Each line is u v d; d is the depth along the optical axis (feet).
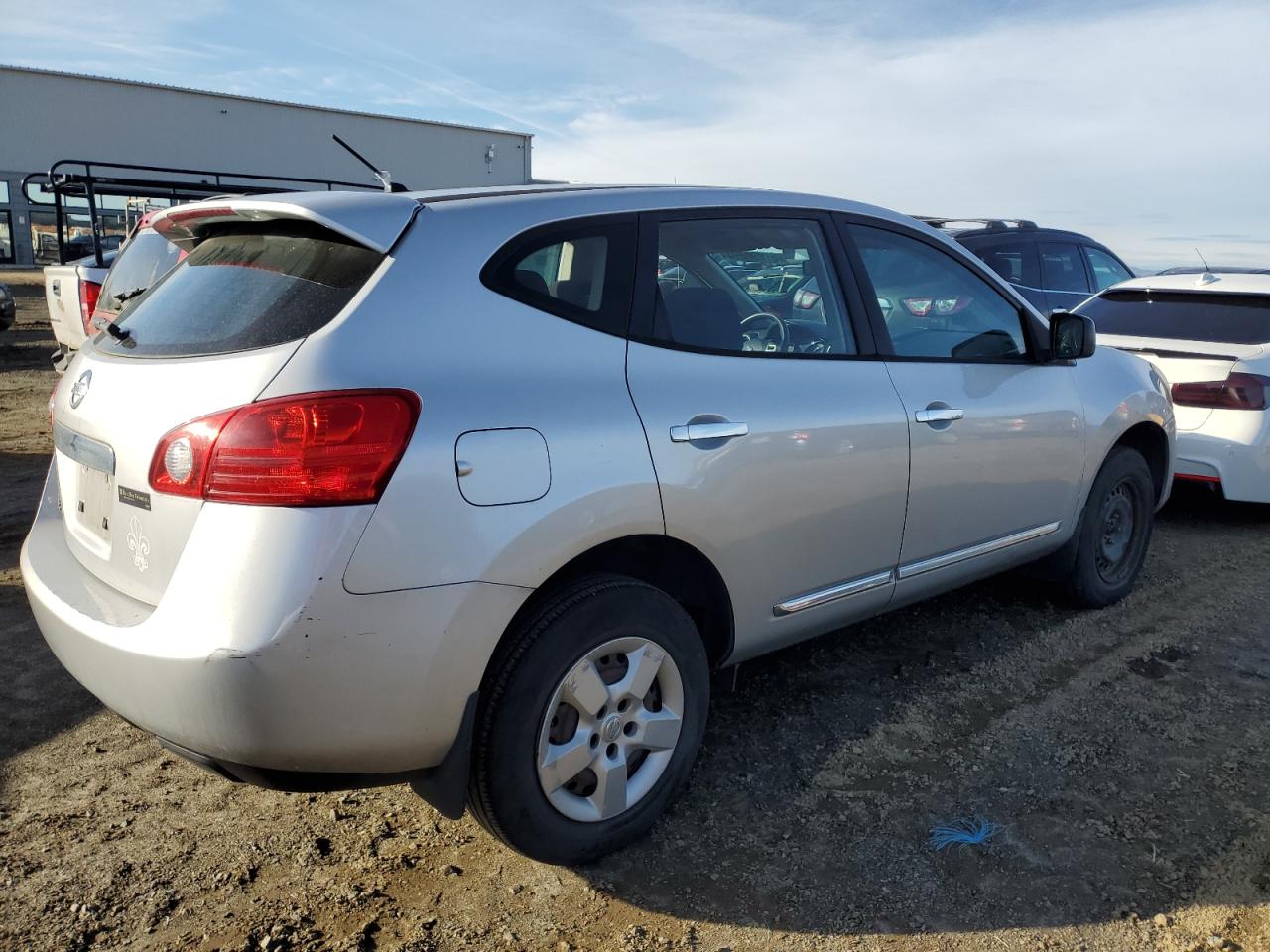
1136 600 15.12
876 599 10.98
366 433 6.87
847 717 11.29
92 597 7.74
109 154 99.60
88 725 11.03
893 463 10.50
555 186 9.45
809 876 8.49
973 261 12.37
